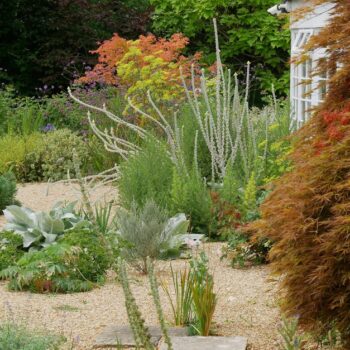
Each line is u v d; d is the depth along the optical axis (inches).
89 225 392.8
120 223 375.6
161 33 1081.4
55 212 418.9
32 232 388.8
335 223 211.9
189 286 281.3
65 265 340.5
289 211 223.6
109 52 745.0
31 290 332.8
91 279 342.0
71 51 1083.3
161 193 466.6
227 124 490.0
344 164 214.5
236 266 367.9
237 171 492.7
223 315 291.0
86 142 692.7
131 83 698.2
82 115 764.0
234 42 1011.3
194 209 442.9
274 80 995.9
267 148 488.1
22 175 680.4
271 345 256.2
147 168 481.7
